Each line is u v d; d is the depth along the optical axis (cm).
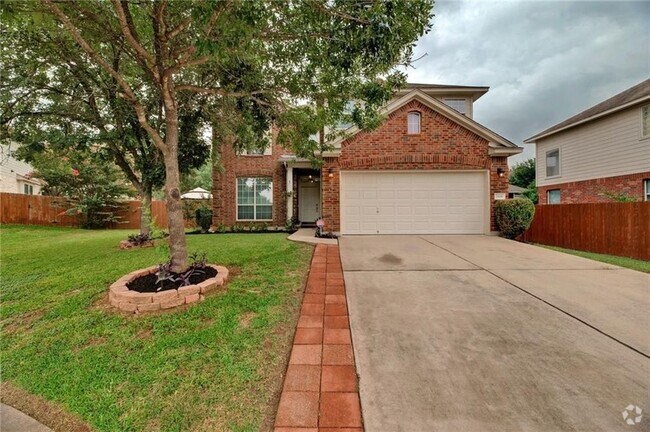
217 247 779
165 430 210
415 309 394
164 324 345
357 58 435
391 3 378
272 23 426
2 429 218
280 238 970
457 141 1040
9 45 607
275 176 1507
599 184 1342
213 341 310
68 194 1617
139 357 289
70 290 464
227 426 210
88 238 1096
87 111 770
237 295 424
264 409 225
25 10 360
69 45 622
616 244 827
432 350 296
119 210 1686
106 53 700
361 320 363
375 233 1045
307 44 452
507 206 982
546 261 649
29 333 345
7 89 644
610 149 1288
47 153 904
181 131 845
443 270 576
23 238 1116
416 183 1049
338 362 277
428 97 1018
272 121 709
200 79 660
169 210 470
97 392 248
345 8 392
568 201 1527
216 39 358
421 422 207
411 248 795
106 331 337
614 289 466
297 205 1543
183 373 265
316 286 483
